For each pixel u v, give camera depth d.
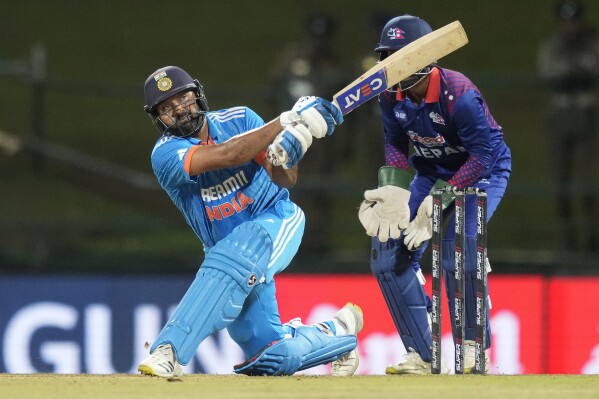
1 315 31.69
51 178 39.22
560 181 34.69
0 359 31.59
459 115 19.08
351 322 19.89
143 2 63.59
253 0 65.00
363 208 20.20
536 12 60.78
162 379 16.95
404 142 20.48
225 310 17.81
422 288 20.62
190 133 18.09
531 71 54.03
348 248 37.00
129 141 45.56
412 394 14.65
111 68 54.75
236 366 18.56
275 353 18.28
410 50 17.86
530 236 38.53
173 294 32.12
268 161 18.23
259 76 54.81
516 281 31.89
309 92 33.28
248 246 17.94
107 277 32.00
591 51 35.53
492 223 34.50
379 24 33.38
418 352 20.62
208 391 15.05
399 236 19.91
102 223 33.94
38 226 33.81
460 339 18.80
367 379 17.02
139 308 31.94
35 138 37.59
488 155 19.33
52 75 53.28
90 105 49.31
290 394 14.66
